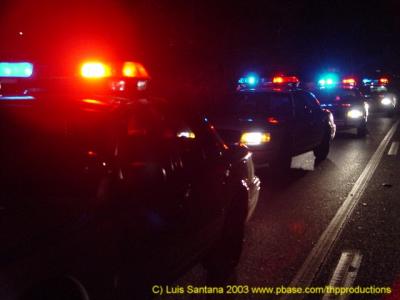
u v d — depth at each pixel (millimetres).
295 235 7734
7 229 3611
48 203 3984
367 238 7590
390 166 13711
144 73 6387
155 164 4047
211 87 14484
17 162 4465
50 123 4727
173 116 5574
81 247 3719
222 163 6125
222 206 5953
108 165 4277
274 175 12250
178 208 4902
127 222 4125
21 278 3367
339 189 10906
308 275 6211
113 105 4781
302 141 12859
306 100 13656
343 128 20609
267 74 19469
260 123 11750
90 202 4023
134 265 4227
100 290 3875
